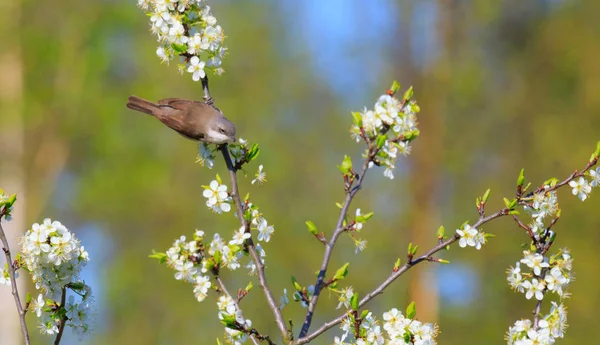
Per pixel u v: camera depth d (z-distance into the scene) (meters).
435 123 19.67
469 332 19.22
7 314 15.80
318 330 4.82
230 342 5.13
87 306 4.90
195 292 5.06
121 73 19.53
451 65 20.05
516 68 21.86
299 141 20.00
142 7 5.37
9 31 17.80
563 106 21.44
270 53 20.28
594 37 21.48
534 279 4.80
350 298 4.69
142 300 18.78
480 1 20.38
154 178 18.62
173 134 19.47
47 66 18.36
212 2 20.38
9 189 17.94
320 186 19.52
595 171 4.83
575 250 18.97
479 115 21.02
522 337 4.72
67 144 19.39
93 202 18.77
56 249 4.67
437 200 19.59
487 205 19.98
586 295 18.75
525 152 20.97
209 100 6.36
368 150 5.06
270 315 17.45
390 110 5.00
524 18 21.91
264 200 18.84
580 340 18.53
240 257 5.15
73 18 18.52
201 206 19.06
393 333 4.58
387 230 18.78
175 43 5.25
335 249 18.59
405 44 20.20
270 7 20.33
